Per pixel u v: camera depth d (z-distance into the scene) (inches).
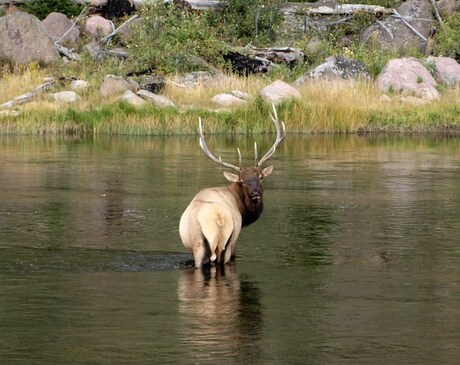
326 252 1116.5
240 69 3378.4
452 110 2947.8
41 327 812.6
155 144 2412.6
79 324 821.2
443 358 739.4
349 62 3270.2
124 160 2049.7
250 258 1077.8
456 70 3393.2
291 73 3348.9
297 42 3654.0
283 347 761.0
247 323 826.8
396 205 1465.3
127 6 3831.2
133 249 1123.3
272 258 1079.0
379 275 1003.3
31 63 3233.3
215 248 1015.0
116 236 1204.5
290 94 2940.5
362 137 2677.2
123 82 2977.4
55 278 980.6
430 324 825.5
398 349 759.1
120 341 775.1
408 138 2655.0
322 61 3479.3
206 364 721.6
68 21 3673.7
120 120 2733.8
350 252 1116.5
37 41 3316.9
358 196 1556.3
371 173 1862.7
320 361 730.8
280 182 1724.9
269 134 2723.9
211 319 836.6
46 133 2704.2
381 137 2682.1
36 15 3801.7
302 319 838.5
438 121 2878.9
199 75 3206.2
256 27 3725.4
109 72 3201.3
